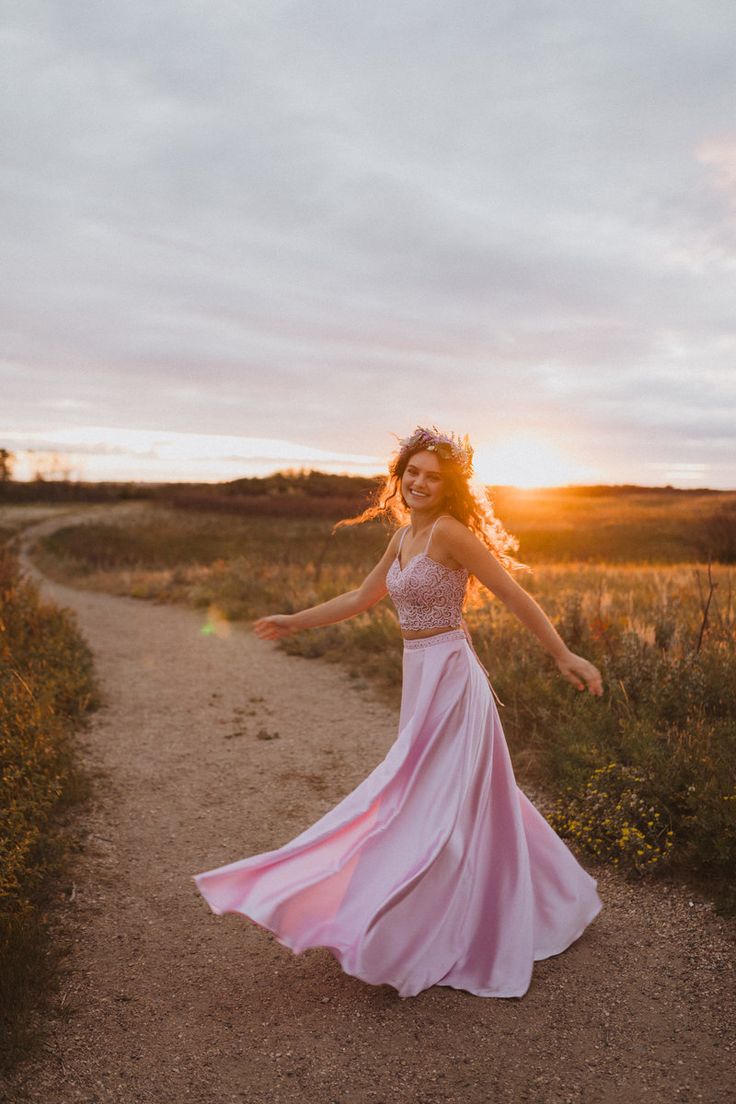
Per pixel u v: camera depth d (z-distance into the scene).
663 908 3.66
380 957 2.94
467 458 3.35
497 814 3.27
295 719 7.55
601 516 46.91
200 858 4.53
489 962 3.11
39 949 3.40
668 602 9.03
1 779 4.46
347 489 92.06
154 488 120.88
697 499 53.50
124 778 5.86
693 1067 2.62
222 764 6.23
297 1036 2.88
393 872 3.05
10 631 8.40
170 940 3.62
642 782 4.37
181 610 16.33
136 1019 3.01
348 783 5.79
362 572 17.47
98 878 4.23
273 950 3.53
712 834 3.88
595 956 3.31
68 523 69.69
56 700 7.29
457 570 3.34
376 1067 2.69
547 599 9.86
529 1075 2.62
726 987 3.04
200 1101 2.55
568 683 6.25
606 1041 2.77
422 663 3.37
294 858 3.07
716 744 4.71
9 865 3.59
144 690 8.80
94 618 15.22
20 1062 2.73
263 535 44.03
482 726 3.31
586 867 4.13
